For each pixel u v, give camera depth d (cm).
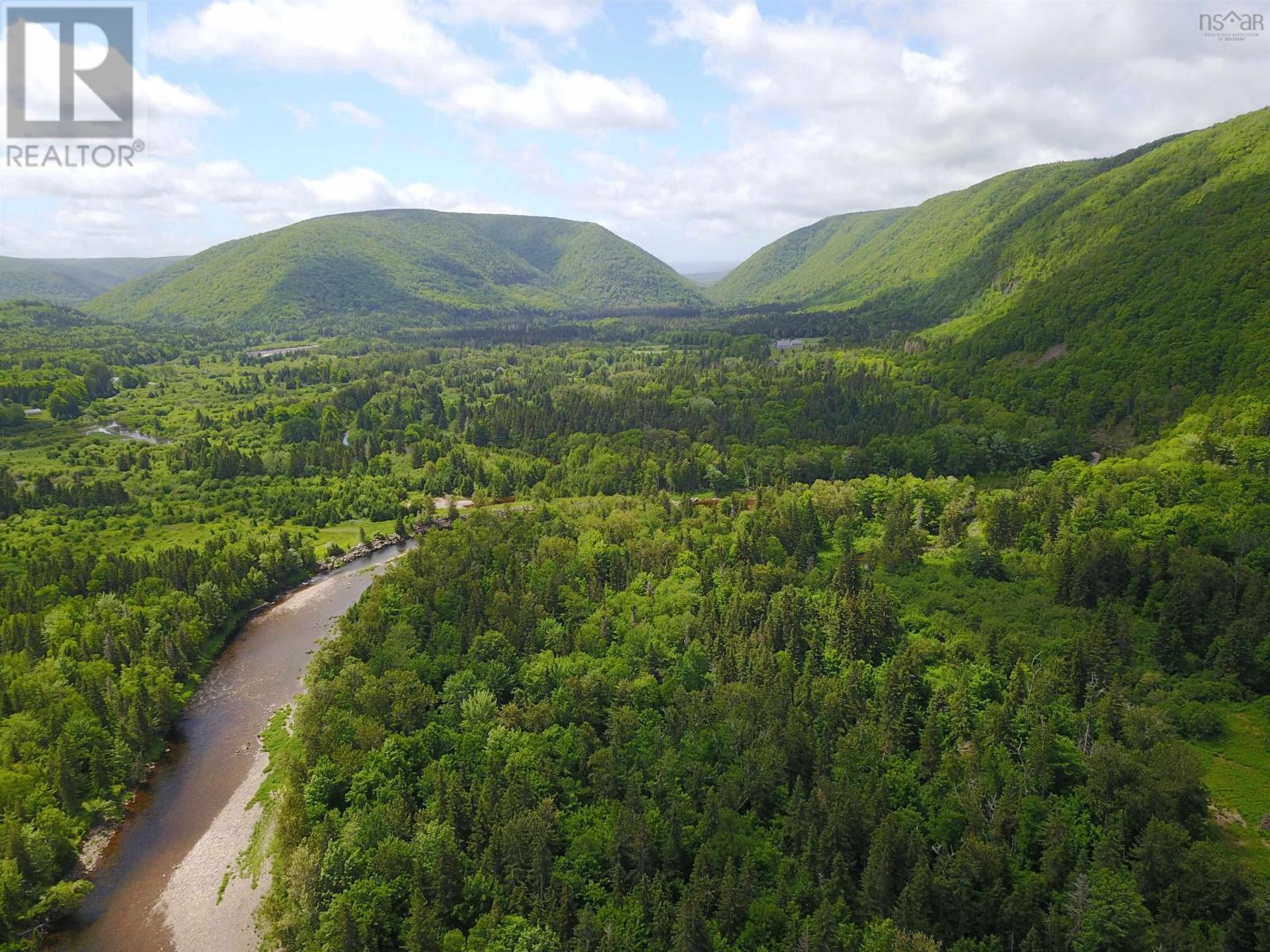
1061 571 14562
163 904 10262
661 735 11025
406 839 9925
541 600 15600
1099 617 13388
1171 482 17500
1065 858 8638
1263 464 17625
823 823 9319
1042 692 11300
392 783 10725
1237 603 12662
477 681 12962
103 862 11038
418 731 11719
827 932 7750
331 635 17738
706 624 14075
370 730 11544
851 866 8938
